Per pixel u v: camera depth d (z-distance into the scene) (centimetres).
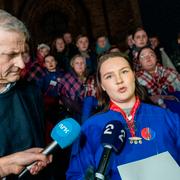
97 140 135
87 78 356
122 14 1030
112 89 138
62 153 231
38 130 125
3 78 109
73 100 371
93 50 575
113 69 138
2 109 116
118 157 126
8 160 98
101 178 102
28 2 981
